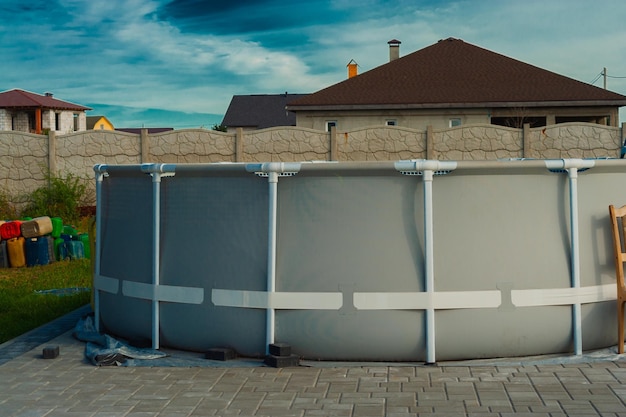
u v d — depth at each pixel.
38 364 6.74
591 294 6.55
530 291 6.43
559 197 6.53
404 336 6.38
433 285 6.34
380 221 6.41
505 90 36.62
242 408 5.31
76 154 23.48
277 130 24.31
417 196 6.39
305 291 6.47
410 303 6.34
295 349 6.54
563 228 6.52
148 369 6.46
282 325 6.54
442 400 5.37
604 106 35.59
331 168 6.42
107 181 7.66
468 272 6.39
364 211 6.43
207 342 6.80
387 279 6.38
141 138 23.91
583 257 6.55
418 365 6.34
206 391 5.75
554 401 5.27
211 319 6.75
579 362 6.31
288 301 6.49
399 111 36.69
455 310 6.38
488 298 6.39
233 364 6.49
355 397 5.50
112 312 7.55
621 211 6.53
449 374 6.05
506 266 6.41
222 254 6.71
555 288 6.47
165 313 7.00
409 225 6.39
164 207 7.00
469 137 24.47
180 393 5.71
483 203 6.42
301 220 6.52
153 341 7.04
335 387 5.76
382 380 5.93
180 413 5.23
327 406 5.30
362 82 38.75
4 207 22.45
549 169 6.49
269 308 6.51
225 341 6.72
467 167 6.36
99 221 7.77
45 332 8.36
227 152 24.33
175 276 6.91
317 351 6.50
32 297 11.33
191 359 6.66
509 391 5.54
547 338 6.50
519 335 6.45
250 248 6.62
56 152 23.30
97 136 23.62
